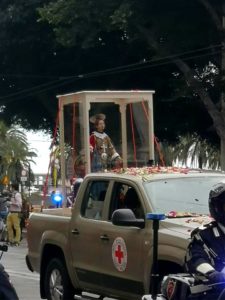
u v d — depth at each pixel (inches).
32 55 1397.6
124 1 1029.8
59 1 1081.4
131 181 370.0
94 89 1397.6
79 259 395.9
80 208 403.2
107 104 619.2
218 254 214.1
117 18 1019.9
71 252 403.5
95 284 382.3
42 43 1363.2
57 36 1146.0
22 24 1331.2
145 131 626.8
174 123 1327.5
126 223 342.0
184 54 1116.5
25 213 1130.0
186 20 1058.1
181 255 312.7
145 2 1027.9
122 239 355.9
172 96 1214.9
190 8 1043.9
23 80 1457.9
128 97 617.6
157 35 1085.1
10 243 994.7
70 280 409.4
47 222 433.7
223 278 204.7
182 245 314.5
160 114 1326.3
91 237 384.5
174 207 352.2
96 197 394.6
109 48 1318.9
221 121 1079.0
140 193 358.9
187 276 220.8
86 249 388.8
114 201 378.3
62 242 412.5
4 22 1328.7
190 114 1296.8
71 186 595.2
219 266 213.2
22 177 1482.5
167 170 390.0
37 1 1293.1
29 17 1314.0
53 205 639.1
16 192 1010.1
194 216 343.6
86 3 1064.8
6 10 1325.0
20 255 834.2
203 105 1210.6
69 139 628.1
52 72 1423.5
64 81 1417.3
